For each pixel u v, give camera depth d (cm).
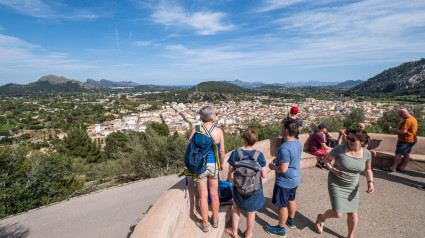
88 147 3102
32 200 1086
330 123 1984
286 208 245
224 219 252
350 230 241
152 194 1148
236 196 229
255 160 223
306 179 399
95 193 1201
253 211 228
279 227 251
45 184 1153
